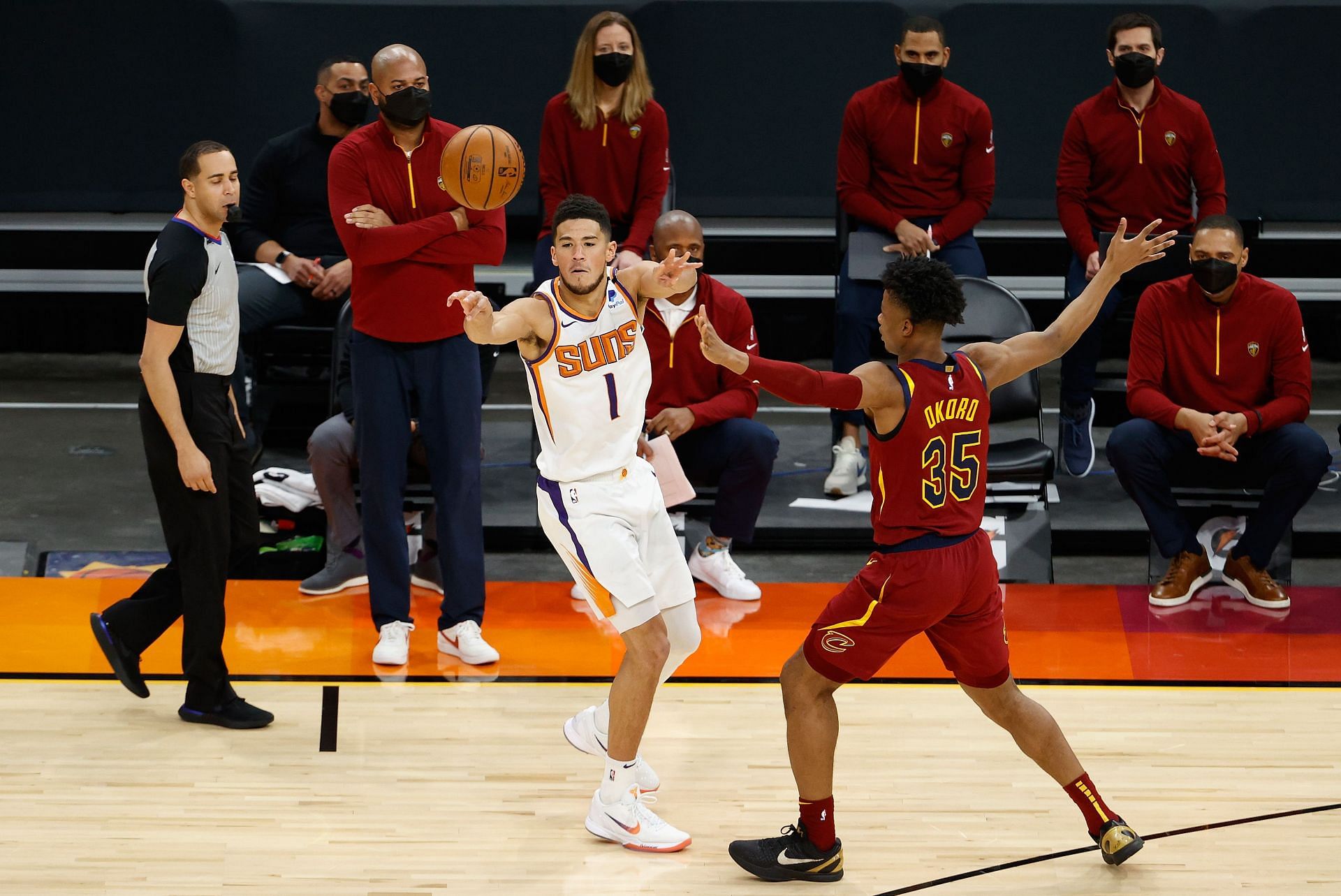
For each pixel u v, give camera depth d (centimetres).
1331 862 1098
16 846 1100
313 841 1118
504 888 1055
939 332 1043
